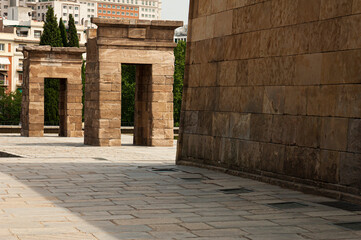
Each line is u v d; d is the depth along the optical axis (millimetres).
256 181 13125
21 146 25469
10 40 105312
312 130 11812
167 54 26484
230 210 9195
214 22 15891
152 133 26391
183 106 17188
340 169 10930
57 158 18156
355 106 10672
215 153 15445
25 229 7328
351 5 10922
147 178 13102
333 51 11344
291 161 12375
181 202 9867
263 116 13500
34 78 36000
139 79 27562
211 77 15930
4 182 11805
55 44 72938
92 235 7090
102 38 25781
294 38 12555
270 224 8117
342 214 9039
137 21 25938
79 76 36406
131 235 7156
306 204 9992
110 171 14320
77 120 36469
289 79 12656
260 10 13812
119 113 26172
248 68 14211
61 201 9617
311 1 12055
